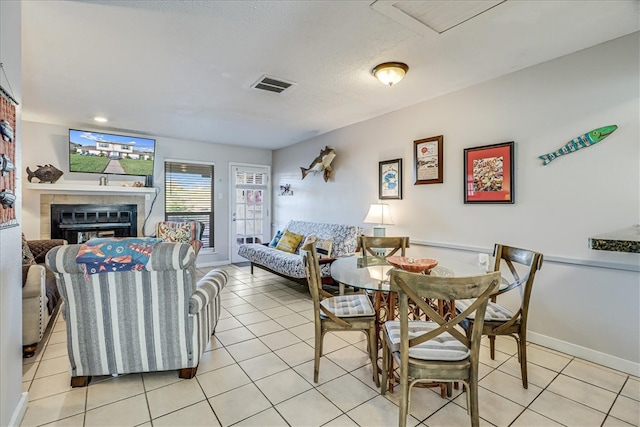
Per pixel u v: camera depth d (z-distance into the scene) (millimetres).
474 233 3006
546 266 2535
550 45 2268
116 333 1971
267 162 6512
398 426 1645
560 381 2051
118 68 2639
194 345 2072
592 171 2297
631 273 2145
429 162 3373
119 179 5020
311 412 1751
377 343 2145
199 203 5754
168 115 4008
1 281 1450
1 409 1453
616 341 2207
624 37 2145
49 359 2320
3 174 1444
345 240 4070
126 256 1841
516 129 2689
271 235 6566
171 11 1866
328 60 2500
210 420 1683
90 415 1711
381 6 1821
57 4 1787
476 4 1804
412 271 2125
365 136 4223
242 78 2848
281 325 3018
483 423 1661
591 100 2289
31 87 3055
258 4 1803
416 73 2738
